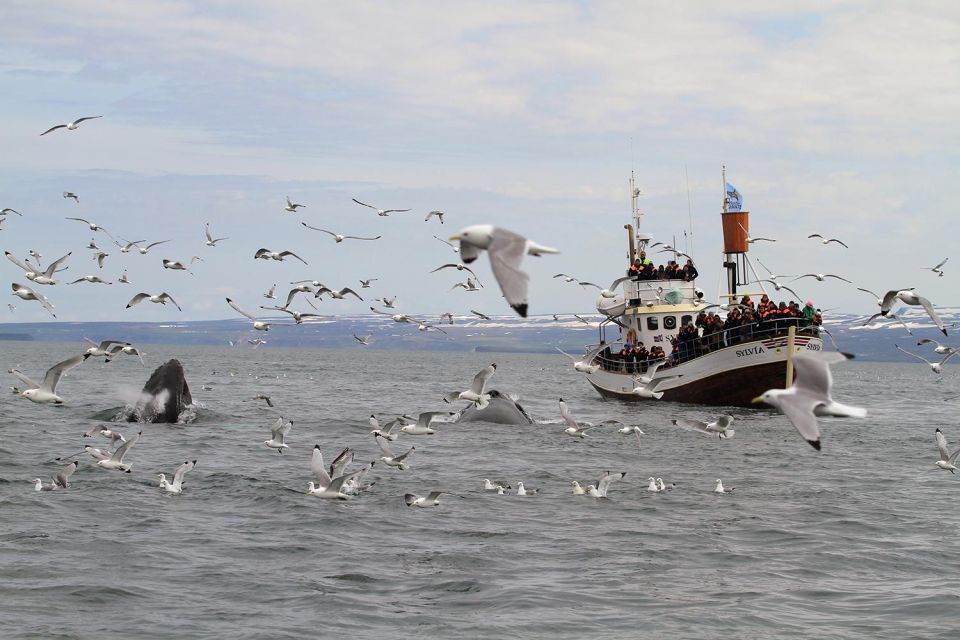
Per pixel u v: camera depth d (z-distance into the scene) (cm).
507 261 1427
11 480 3597
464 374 16200
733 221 8469
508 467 4338
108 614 2159
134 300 3903
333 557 2691
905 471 4416
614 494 3738
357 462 4381
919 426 6544
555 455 4772
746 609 2298
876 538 3039
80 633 2030
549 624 2170
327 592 2367
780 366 6831
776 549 2892
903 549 2895
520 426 5894
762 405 7125
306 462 4322
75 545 2714
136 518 3066
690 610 2284
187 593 2330
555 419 6675
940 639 2092
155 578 2439
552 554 2786
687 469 4444
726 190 8538
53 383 2900
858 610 2302
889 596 2416
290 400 8231
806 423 1312
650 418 6750
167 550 2700
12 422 5372
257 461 4309
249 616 2175
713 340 7388
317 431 5609
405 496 3409
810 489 3903
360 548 2795
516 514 3312
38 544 2706
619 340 8775
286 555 2697
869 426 6531
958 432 6100
